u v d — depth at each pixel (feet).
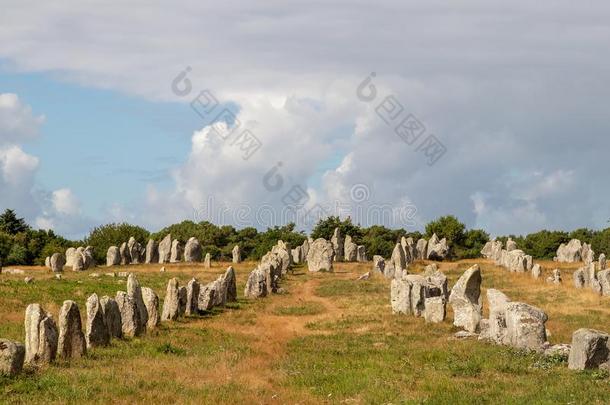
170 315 139.64
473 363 91.35
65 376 80.28
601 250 357.41
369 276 249.34
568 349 99.25
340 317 149.38
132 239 314.96
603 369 87.56
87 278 212.64
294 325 139.44
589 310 157.07
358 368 91.35
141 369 87.04
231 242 420.36
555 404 70.95
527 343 102.78
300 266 305.73
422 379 83.97
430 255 327.26
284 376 86.28
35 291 160.56
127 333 116.06
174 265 287.07
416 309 149.48
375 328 131.95
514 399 73.26
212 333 122.31
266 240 398.42
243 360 95.55
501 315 112.16
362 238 398.21
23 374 79.87
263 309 163.02
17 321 125.59
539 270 237.25
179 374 84.89
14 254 320.50
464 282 133.59
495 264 284.82
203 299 156.76
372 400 73.82
